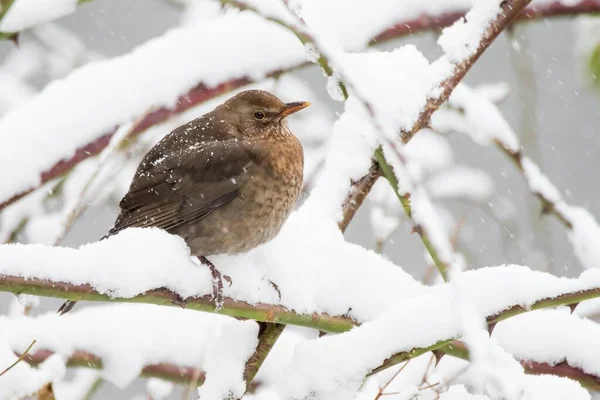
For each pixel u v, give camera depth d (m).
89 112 8.17
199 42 8.55
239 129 9.48
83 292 5.45
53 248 5.49
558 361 6.99
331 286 6.64
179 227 9.05
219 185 8.96
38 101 8.26
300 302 6.46
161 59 8.46
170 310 7.94
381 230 11.29
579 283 5.98
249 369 6.56
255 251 6.71
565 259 16.48
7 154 7.95
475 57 7.75
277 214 9.26
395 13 8.69
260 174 9.06
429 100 7.53
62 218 8.65
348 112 7.63
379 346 6.03
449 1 8.73
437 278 12.46
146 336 7.75
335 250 6.87
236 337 6.65
